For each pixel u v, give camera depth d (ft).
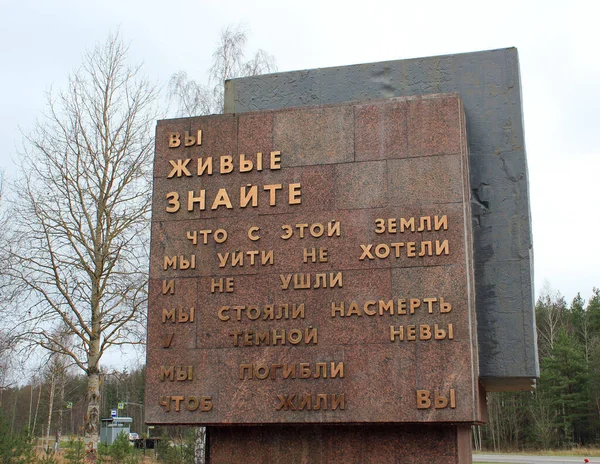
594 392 142.61
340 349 22.67
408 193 23.36
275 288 23.66
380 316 22.59
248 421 22.84
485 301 24.17
